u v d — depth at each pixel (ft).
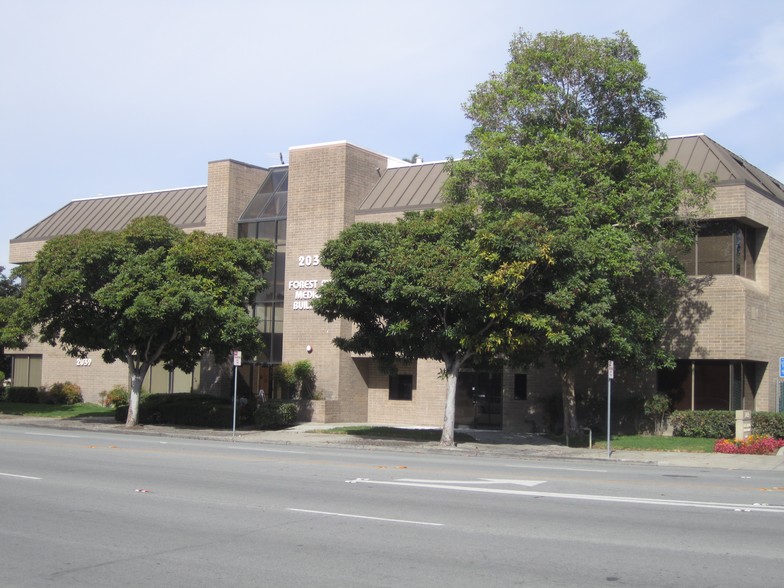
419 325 82.43
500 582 26.17
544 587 25.55
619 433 99.96
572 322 78.64
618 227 83.82
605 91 85.92
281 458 66.80
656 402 95.14
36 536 33.71
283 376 114.42
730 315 94.94
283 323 121.29
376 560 29.25
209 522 36.65
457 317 83.41
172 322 98.17
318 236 117.80
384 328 88.22
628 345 81.30
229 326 97.40
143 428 104.53
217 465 59.93
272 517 37.88
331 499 43.47
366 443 88.69
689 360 98.53
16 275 111.14
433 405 113.19
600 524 36.45
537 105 85.40
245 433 100.63
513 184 81.97
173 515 38.45
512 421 106.83
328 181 117.60
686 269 98.63
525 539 32.96
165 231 103.96
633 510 40.50
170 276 96.43
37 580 26.66
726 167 97.19
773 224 103.35
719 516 38.91
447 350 85.56
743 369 98.94
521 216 75.61
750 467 68.69
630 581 26.40
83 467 57.62
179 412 114.62
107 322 101.76
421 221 82.99
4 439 82.02
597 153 83.46
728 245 96.73
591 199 82.99
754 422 88.84
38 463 59.93
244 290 101.55
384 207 115.96
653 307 88.63
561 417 102.63
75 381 149.28
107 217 154.40
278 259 124.67
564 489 48.55
